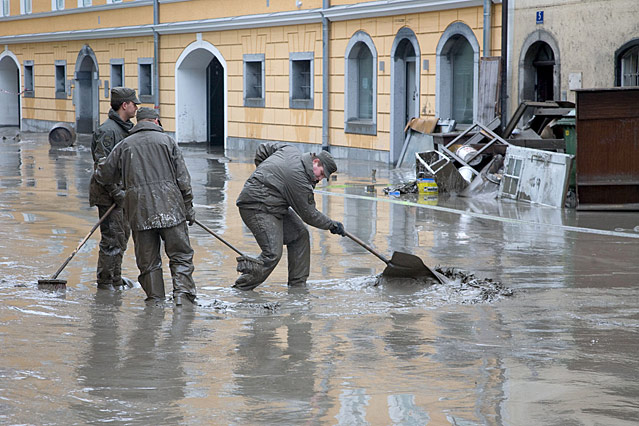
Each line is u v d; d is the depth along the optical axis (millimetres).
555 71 21359
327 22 30188
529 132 19703
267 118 33719
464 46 25531
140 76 40250
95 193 9469
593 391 5758
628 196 16141
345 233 9672
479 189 18594
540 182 17125
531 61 22375
